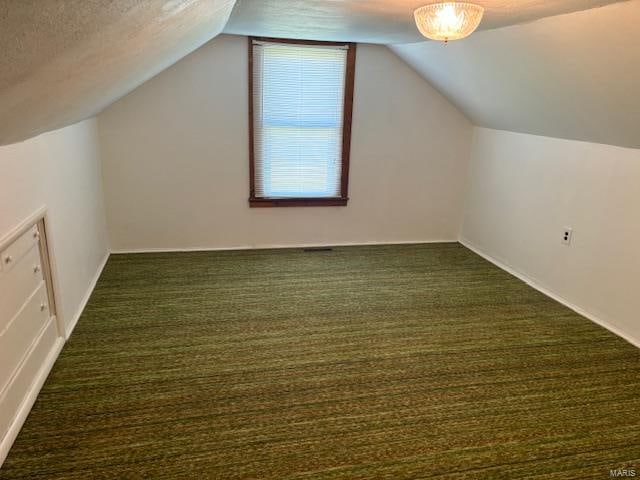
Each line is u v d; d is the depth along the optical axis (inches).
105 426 76.5
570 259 126.6
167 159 151.2
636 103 91.0
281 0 79.4
